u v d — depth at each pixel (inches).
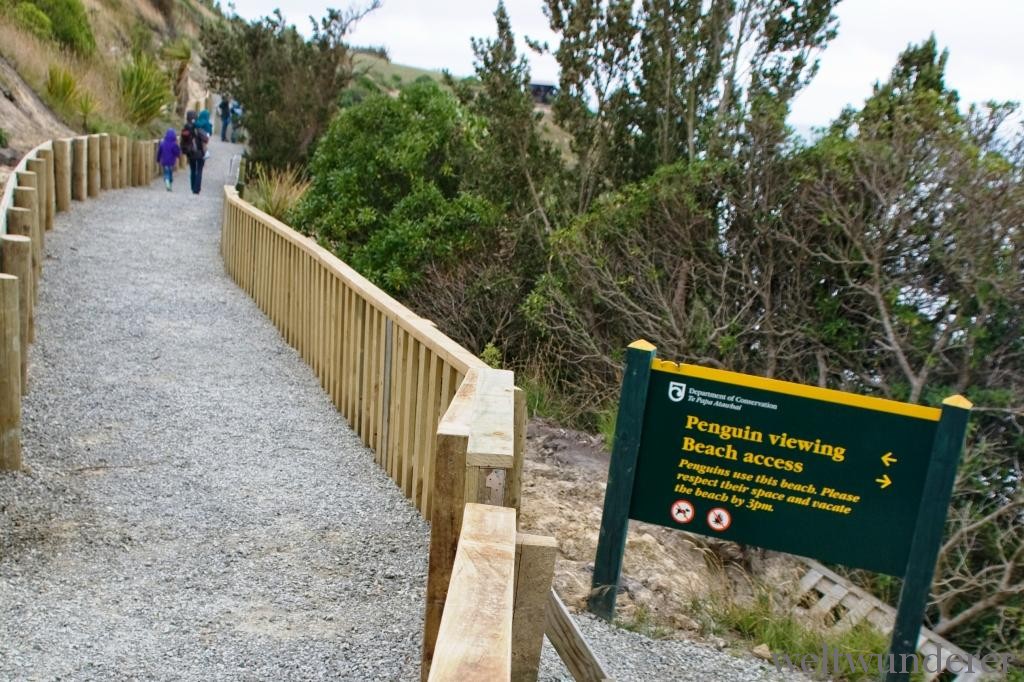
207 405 272.2
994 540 288.5
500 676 60.2
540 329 410.9
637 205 393.7
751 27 420.5
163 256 502.0
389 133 509.0
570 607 182.4
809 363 382.3
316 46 940.6
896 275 350.6
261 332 373.1
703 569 235.1
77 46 976.3
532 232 451.2
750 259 385.4
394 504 211.3
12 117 633.0
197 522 192.2
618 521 178.5
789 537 175.3
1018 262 313.0
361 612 159.3
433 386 194.5
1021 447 316.8
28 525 182.9
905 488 169.0
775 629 191.0
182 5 1889.8
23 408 249.8
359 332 257.8
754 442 174.1
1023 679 225.9
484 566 79.7
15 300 201.6
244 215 450.3
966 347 330.3
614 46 434.9
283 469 227.9
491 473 109.5
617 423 177.6
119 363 304.0
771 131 366.3
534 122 447.8
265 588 165.5
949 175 321.7
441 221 462.0
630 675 156.4
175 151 782.5
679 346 380.2
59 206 569.0
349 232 510.9
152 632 145.9
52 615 148.3
